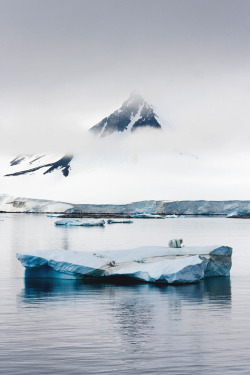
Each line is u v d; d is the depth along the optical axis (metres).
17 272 35.19
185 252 34.28
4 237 74.88
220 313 22.62
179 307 23.89
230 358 16.59
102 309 23.42
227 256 33.78
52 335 19.08
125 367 15.85
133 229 102.94
